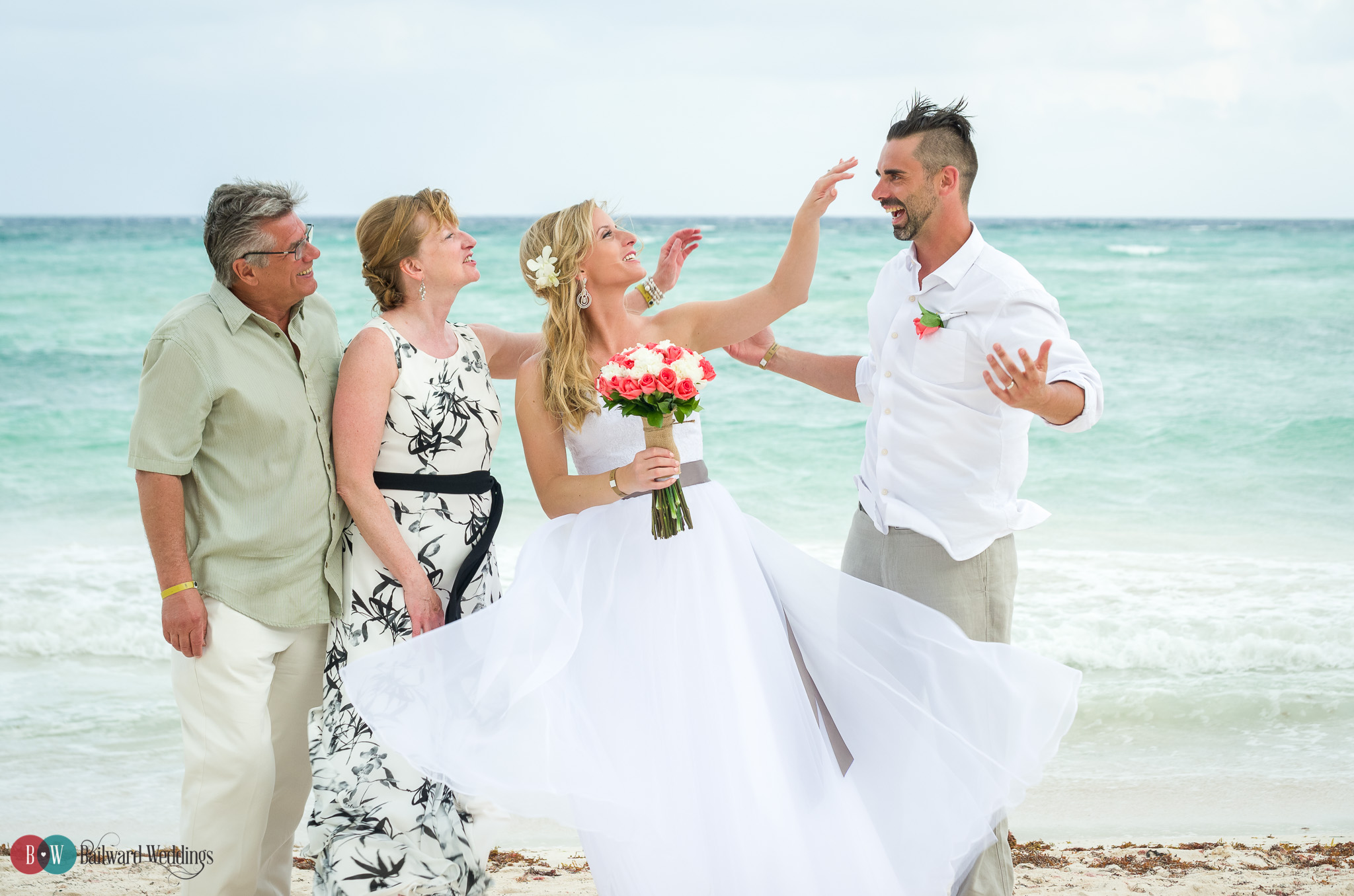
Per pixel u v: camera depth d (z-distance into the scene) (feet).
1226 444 40.04
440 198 9.69
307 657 9.90
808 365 12.70
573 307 9.98
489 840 9.77
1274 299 77.87
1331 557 27.78
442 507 9.64
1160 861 13.12
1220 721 18.37
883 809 9.68
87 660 21.04
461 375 9.77
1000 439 10.44
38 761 16.58
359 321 69.62
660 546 9.80
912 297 10.88
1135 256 113.29
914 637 10.10
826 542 31.30
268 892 10.45
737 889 8.57
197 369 8.97
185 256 124.77
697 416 10.52
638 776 8.78
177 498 9.09
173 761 16.61
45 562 27.58
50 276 103.40
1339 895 11.91
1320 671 20.30
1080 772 16.55
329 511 9.60
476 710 8.86
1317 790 15.72
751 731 9.05
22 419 47.37
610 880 8.80
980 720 9.78
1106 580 25.85
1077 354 9.71
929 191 10.37
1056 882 12.44
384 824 8.96
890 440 10.89
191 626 9.05
